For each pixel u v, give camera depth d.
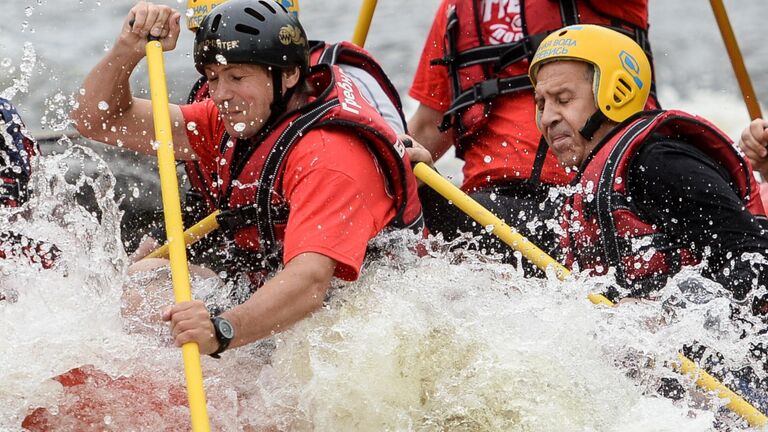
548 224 13.49
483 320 11.38
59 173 11.70
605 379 11.02
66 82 26.53
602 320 11.62
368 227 11.08
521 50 15.55
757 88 28.72
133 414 10.58
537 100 13.74
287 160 11.29
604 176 12.66
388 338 11.02
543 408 10.75
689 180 12.44
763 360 12.25
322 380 10.80
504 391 10.84
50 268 11.55
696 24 33.78
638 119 13.18
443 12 16.80
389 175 11.60
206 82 13.70
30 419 10.34
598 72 13.10
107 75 12.34
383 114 13.87
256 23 11.29
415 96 17.52
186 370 9.77
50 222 11.56
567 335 11.27
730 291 12.16
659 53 31.52
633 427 10.63
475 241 14.31
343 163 11.03
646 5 16.22
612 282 12.04
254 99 11.36
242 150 11.84
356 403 10.80
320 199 10.86
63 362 10.48
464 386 10.90
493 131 15.84
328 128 11.28
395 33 32.78
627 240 12.51
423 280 11.69
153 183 19.33
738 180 13.27
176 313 9.91
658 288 12.45
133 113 12.74
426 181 13.43
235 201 11.93
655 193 12.52
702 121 12.91
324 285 10.70
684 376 11.47
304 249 10.66
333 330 11.06
